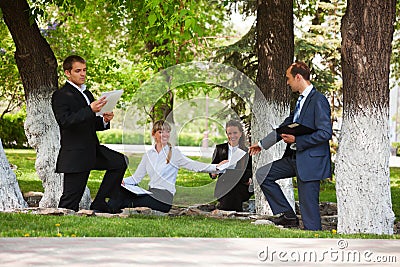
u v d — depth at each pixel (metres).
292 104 12.14
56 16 16.50
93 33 17.66
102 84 16.16
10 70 16.28
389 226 6.95
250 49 12.35
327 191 13.84
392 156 28.56
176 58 15.48
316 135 6.92
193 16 8.79
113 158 7.80
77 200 7.59
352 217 6.94
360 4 6.88
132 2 10.27
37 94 9.13
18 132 24.39
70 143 7.46
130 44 16.12
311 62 13.07
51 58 9.24
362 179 6.91
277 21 8.86
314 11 14.26
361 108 6.91
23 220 6.40
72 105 7.39
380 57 6.88
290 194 8.99
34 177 14.57
